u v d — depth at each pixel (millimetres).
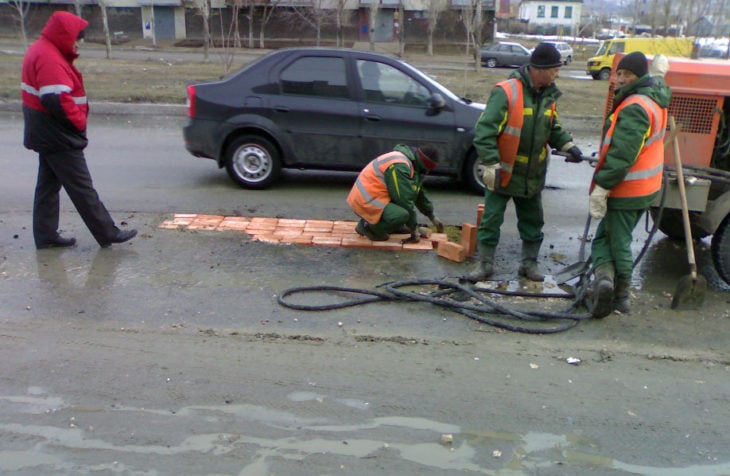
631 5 53656
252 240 6352
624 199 4633
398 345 4402
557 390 3939
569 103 17250
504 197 5316
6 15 46781
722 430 3623
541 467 3252
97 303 4859
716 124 5359
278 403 3701
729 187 5332
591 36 78938
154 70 22344
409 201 6051
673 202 5156
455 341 4480
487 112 4930
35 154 9828
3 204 7289
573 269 5375
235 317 4707
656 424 3652
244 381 3906
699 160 5457
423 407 3715
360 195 6105
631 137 4379
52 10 47500
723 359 4367
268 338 4422
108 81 17781
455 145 7988
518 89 4926
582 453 3377
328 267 5750
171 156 10078
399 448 3350
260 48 46000
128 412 3572
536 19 85625
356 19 50125
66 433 3379
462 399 3805
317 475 3123
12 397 3672
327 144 7969
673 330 4758
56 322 4547
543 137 5047
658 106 4504
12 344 4234
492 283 5508
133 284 5227
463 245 6102
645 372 4188
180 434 3398
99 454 3223
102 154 10047
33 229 5926
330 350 4297
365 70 7918
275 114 7887
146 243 6188
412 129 7918
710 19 29078
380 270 5723
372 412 3648
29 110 5418
